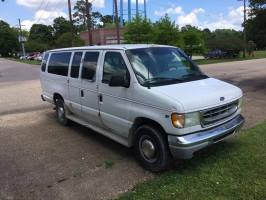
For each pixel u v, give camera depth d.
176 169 5.29
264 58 45.72
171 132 4.88
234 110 5.65
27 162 6.00
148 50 6.04
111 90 5.96
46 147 6.80
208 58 51.25
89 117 6.95
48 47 115.75
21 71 33.88
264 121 7.96
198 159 5.62
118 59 5.90
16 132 8.05
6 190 4.95
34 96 13.78
